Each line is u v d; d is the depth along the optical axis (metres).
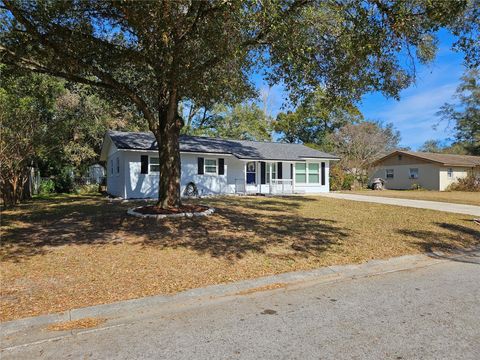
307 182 23.23
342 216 11.26
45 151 15.68
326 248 6.74
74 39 7.23
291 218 10.52
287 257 6.04
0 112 12.18
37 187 22.22
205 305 4.06
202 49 7.11
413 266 5.86
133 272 5.14
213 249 6.48
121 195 18.00
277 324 3.51
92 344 3.12
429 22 6.30
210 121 33.38
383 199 18.14
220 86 8.63
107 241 7.11
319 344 3.08
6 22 7.60
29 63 8.32
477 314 3.74
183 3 6.33
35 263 5.57
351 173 31.89
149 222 8.95
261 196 19.20
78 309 3.84
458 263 6.07
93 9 7.05
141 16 6.17
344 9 6.56
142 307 3.95
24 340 3.20
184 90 8.84
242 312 3.84
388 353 2.91
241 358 2.84
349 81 8.20
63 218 10.40
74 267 5.36
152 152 17.70
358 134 35.12
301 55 6.85
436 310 3.85
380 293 4.45
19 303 3.99
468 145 40.88
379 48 6.56
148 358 2.86
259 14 5.81
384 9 6.14
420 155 29.67
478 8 6.47
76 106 21.69
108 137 19.88
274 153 21.95
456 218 11.16
